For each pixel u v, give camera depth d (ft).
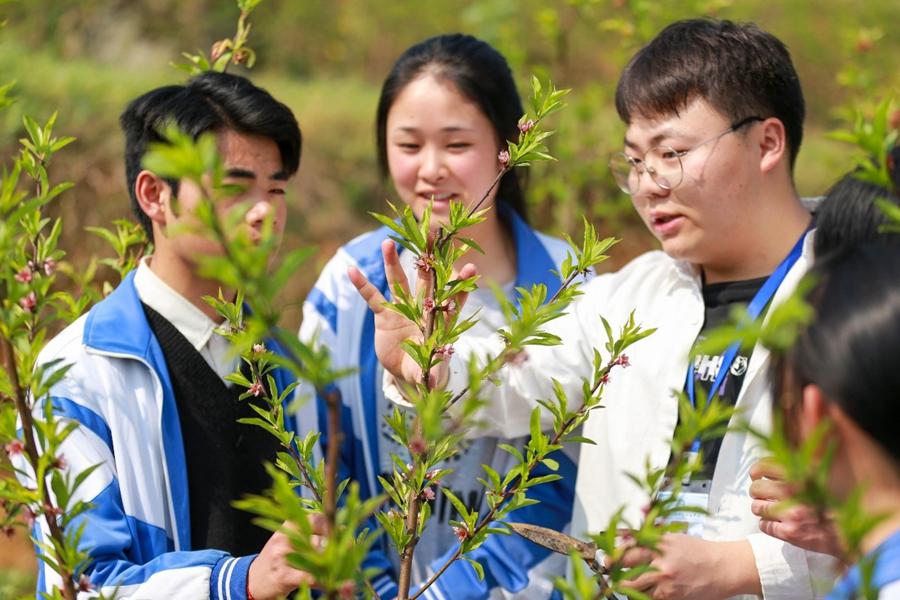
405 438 8.33
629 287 12.01
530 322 7.93
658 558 9.48
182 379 10.82
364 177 32.91
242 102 10.69
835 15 46.32
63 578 7.62
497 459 12.60
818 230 9.29
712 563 9.75
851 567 6.59
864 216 8.79
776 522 9.02
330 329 13.23
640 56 11.20
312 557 6.09
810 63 43.73
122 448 10.34
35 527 10.18
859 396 6.28
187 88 10.98
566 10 40.50
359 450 12.90
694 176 10.61
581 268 8.75
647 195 10.96
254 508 6.36
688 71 10.63
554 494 12.48
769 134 10.86
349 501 6.28
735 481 10.37
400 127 12.92
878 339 6.28
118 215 28.66
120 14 44.55
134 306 10.89
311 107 35.09
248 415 11.08
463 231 12.95
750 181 10.80
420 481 8.33
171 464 10.57
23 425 7.66
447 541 12.66
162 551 10.36
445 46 13.08
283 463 9.04
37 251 10.06
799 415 6.68
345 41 48.37
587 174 23.56
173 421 10.67
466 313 13.28
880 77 28.25
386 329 9.98
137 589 9.69
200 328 10.93
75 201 28.66
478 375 7.06
